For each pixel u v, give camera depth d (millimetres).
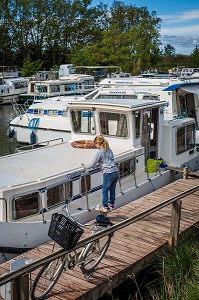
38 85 32219
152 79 18719
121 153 9625
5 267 6391
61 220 5238
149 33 53062
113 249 6969
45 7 61406
